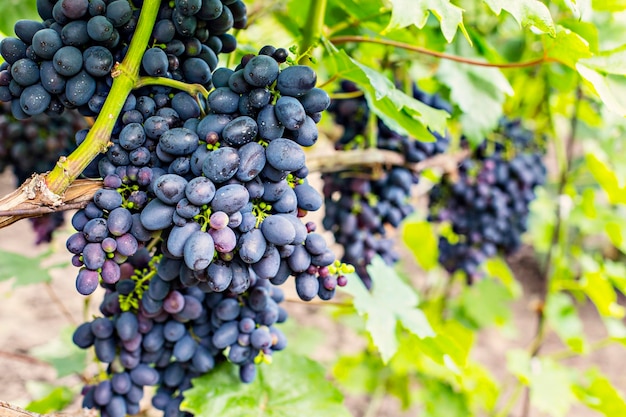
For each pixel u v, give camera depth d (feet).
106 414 2.43
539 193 5.60
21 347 4.84
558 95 4.33
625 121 3.90
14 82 1.98
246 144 1.89
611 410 3.90
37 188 1.88
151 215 1.87
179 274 2.12
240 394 2.57
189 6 1.95
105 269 1.90
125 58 1.96
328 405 2.68
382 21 3.03
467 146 3.85
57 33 1.93
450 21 2.15
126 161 1.96
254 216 1.91
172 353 2.46
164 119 1.96
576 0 2.27
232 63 2.95
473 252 4.07
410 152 3.31
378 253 3.44
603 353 7.23
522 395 6.22
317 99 1.92
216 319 2.35
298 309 6.97
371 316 2.78
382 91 2.40
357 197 3.24
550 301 4.68
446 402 4.76
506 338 7.32
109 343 2.36
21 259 3.55
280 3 3.47
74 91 1.94
